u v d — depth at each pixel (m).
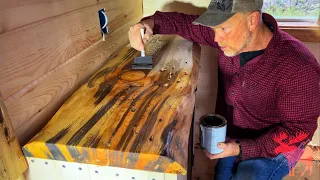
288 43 0.96
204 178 1.69
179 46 1.29
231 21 0.88
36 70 0.70
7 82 0.60
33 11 0.67
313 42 1.55
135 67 1.05
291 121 0.96
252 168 1.11
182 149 0.63
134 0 1.52
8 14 0.59
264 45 1.02
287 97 0.95
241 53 1.06
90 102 0.81
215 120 0.94
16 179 0.64
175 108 0.77
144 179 0.64
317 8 1.61
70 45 0.87
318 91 0.92
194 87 0.95
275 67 0.96
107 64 1.12
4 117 0.58
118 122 0.71
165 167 0.60
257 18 0.92
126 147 0.61
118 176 0.65
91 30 1.03
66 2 0.83
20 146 0.65
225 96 1.22
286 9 1.66
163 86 0.90
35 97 0.70
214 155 0.93
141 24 1.11
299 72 0.91
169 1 1.62
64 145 0.62
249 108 1.13
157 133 0.66
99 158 0.62
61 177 0.68
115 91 0.88
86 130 0.68
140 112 0.75
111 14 1.21
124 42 1.41
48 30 0.75
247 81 1.05
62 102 0.84
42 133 0.67
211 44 1.26
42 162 0.67
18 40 0.62
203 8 1.57
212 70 1.74
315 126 0.96
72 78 0.90
